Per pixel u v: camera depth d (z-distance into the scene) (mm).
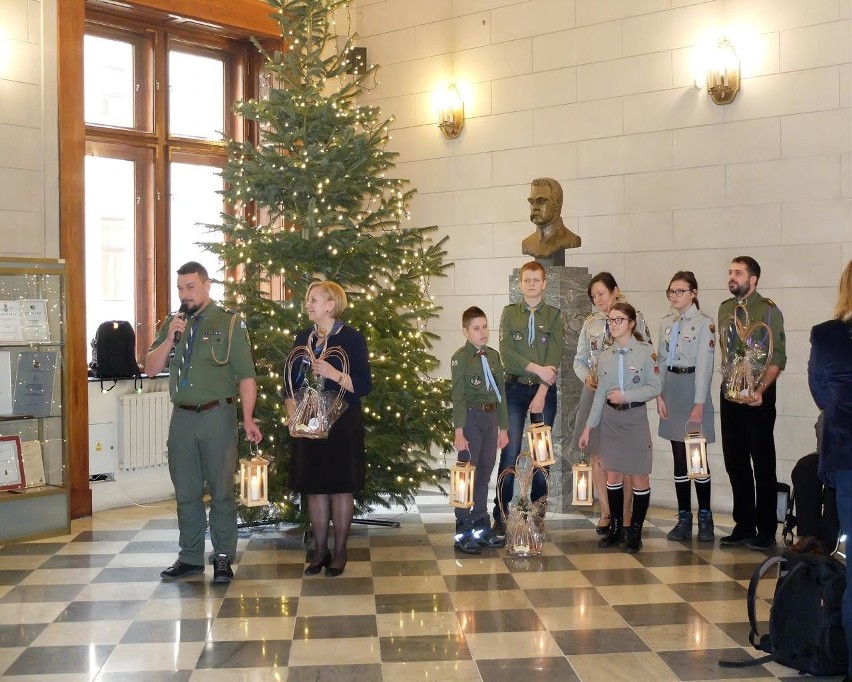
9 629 4402
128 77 7762
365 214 6617
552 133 7797
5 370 6328
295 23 6418
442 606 4727
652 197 7266
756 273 5930
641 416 5781
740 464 5922
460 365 5812
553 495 7074
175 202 8117
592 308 7336
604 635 4301
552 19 7777
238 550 5918
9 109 6523
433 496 7648
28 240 6633
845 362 3682
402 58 8711
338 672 3861
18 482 6223
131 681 3768
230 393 5207
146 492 7559
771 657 3883
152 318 7918
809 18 6535
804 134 6570
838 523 4828
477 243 8281
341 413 5180
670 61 7160
